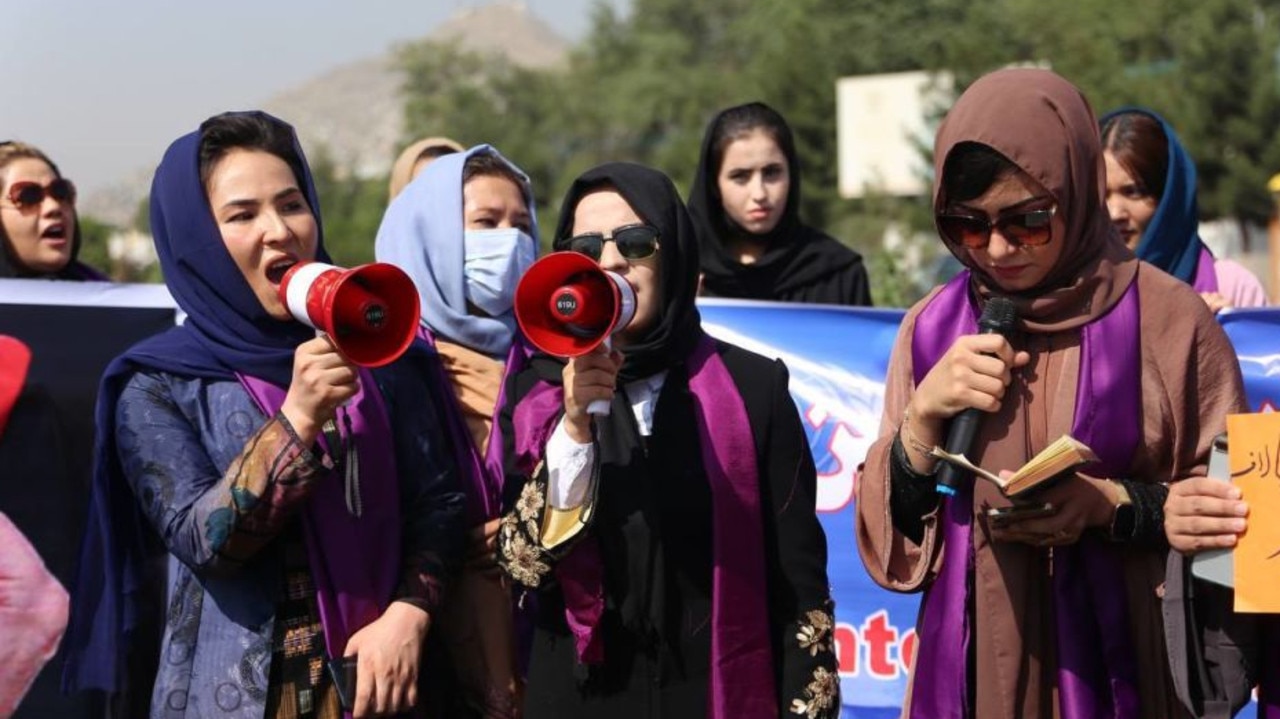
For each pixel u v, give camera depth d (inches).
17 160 254.1
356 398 146.4
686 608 138.7
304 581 141.2
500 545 139.3
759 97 1759.4
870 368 201.8
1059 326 131.0
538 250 186.7
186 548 134.8
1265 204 1199.6
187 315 146.6
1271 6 1346.0
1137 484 128.1
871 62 2341.3
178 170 144.8
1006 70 132.6
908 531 136.9
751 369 145.6
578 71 2842.0
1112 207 198.5
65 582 174.2
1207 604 129.5
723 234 252.1
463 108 2775.6
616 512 139.3
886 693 195.8
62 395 176.1
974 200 129.0
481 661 158.4
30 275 255.3
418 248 177.8
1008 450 130.9
